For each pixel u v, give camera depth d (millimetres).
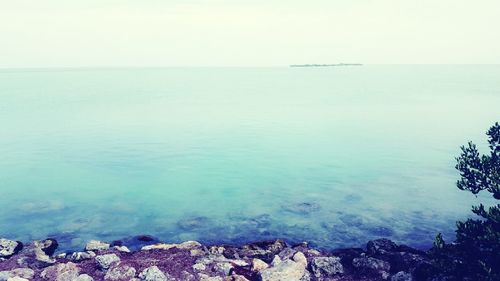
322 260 14484
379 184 27797
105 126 54875
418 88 129250
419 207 22844
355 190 26578
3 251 16172
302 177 30141
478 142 40750
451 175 29688
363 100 88062
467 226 10797
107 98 98875
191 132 50219
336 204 23812
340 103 82438
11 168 32875
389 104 78375
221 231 19984
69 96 105062
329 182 28688
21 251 16562
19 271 13977
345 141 43594
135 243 18516
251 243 17203
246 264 15102
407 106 74438
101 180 29703
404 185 27359
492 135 11492
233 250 16641
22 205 24078
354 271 14125
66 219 21781
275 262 14984
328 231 19609
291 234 19391
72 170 32500
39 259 15734
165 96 105500
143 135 48000
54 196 25922
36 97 101312
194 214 22656
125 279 13430
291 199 25000
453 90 115312
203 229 20297
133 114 67375
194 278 13617
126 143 43281
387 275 13445
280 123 57250
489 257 10445
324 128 52438
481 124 52562
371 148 39750
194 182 29172
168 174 31406
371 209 22703
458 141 41969
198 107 77562
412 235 18781
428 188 26562
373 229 19703
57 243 18250
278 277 13258
